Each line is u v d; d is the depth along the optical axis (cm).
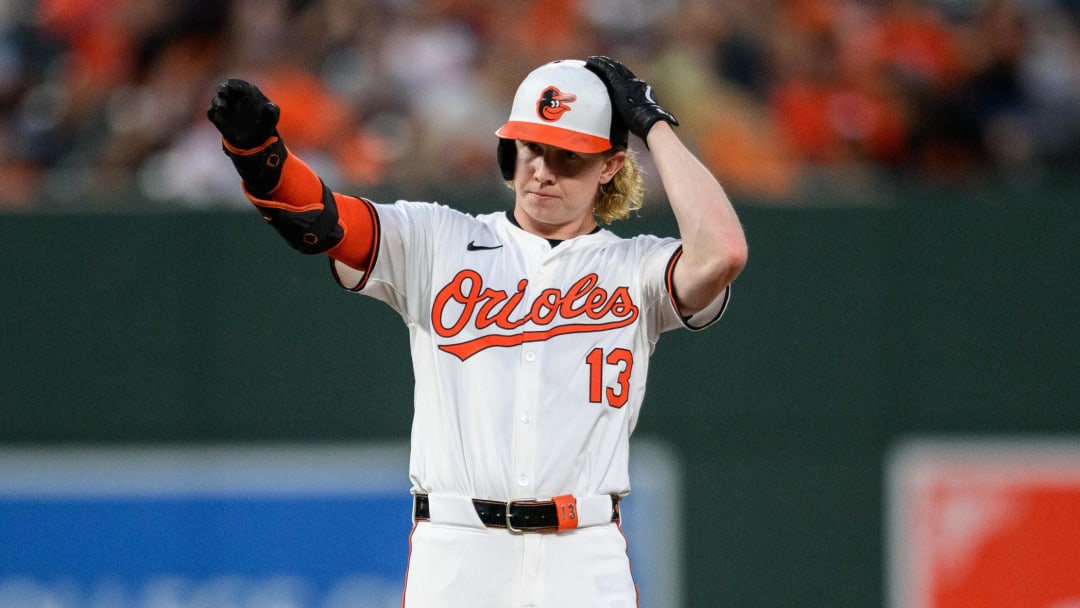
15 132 2981
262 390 2227
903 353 2234
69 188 2789
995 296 2239
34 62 3077
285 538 2206
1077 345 2231
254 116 1069
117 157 2906
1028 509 2225
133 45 3030
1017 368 2233
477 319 1195
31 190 2767
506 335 1189
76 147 2955
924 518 2227
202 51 3008
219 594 2194
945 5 3175
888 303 2238
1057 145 3072
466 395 1178
